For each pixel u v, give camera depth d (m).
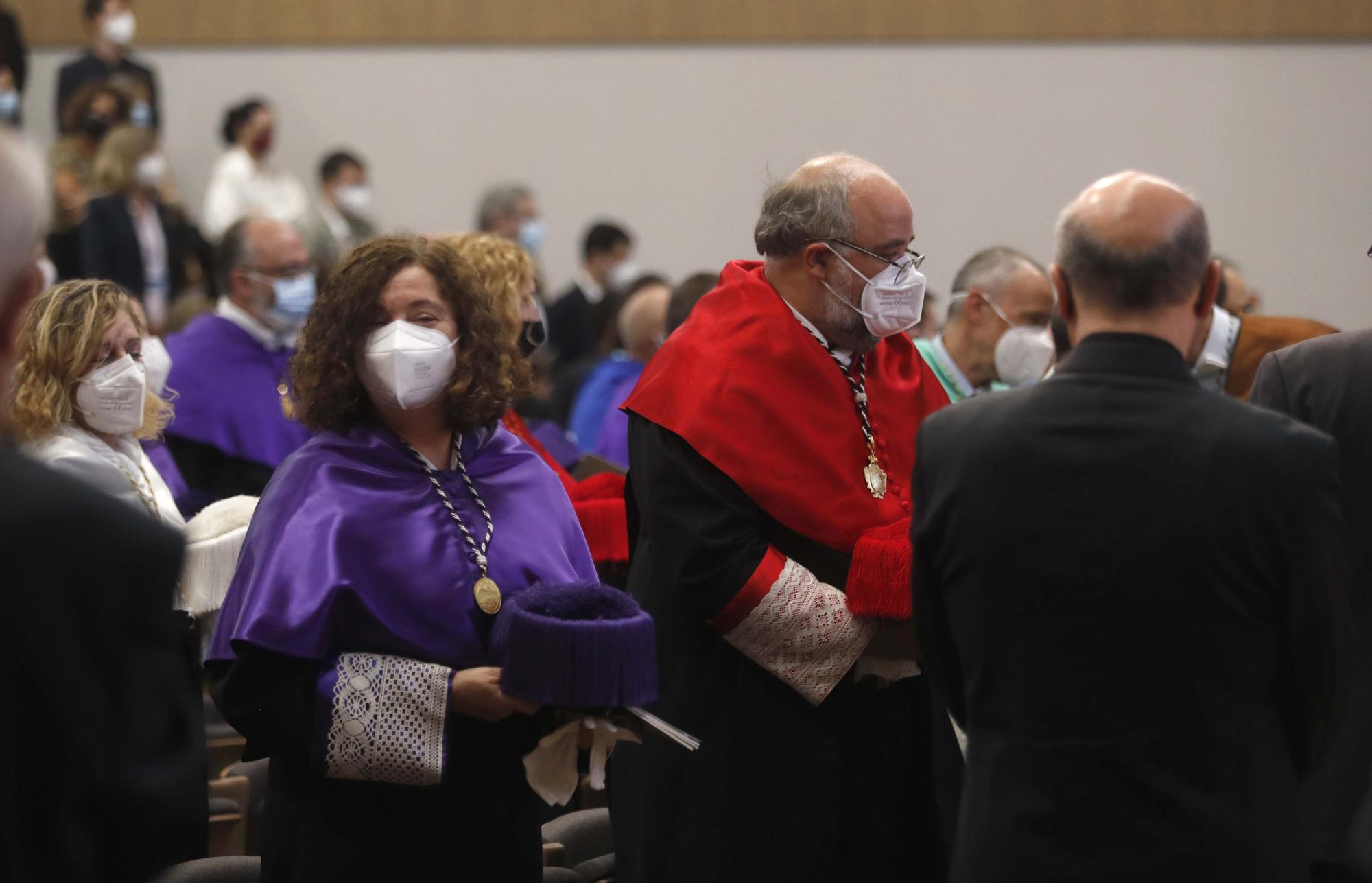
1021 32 21.94
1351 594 6.90
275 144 22.80
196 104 22.77
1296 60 21.52
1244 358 9.82
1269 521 5.11
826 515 7.14
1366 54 21.36
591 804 9.74
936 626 5.88
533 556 6.28
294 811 5.99
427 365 6.10
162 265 17.78
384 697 5.75
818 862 7.11
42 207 4.03
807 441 7.20
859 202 7.21
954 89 22.16
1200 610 5.14
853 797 7.23
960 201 22.22
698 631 7.32
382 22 22.64
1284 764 5.23
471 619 6.07
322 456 6.18
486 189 22.81
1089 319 5.56
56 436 7.23
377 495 6.12
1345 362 7.02
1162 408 5.31
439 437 6.43
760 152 22.53
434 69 22.73
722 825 7.16
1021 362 9.61
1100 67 21.84
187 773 4.18
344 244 20.59
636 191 22.73
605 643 5.64
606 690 5.64
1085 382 5.43
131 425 7.41
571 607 5.78
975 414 5.64
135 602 4.00
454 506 6.26
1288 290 21.72
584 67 22.64
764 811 7.12
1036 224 22.09
